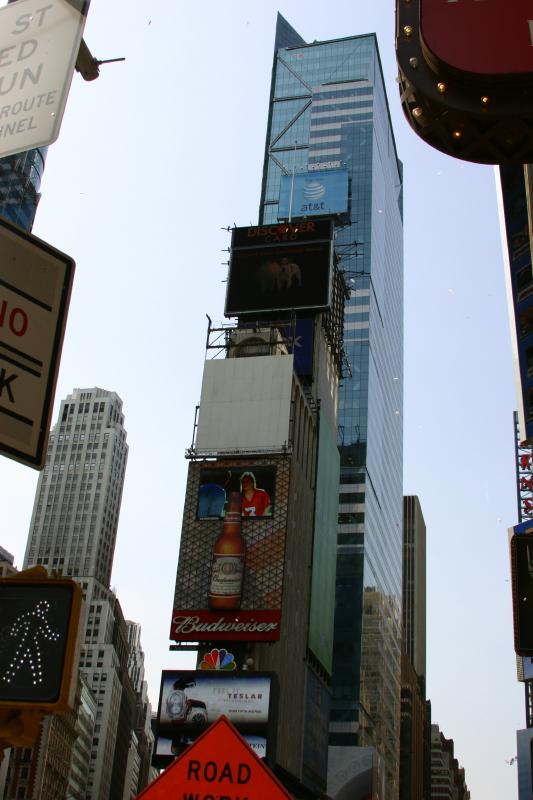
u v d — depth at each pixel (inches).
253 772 412.2
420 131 490.3
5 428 283.4
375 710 6437.0
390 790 6702.8
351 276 7534.5
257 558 3919.8
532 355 1813.5
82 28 325.7
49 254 310.5
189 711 3506.4
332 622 4909.0
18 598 243.0
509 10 471.2
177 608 3892.7
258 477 4097.0
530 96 465.4
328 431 5068.9
